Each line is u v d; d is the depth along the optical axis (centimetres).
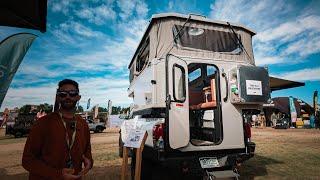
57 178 196
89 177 580
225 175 416
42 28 435
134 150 508
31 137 210
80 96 230
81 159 226
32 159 203
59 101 224
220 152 474
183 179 527
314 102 2417
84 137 236
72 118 229
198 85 679
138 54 675
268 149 958
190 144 444
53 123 215
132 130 429
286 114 2620
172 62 430
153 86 448
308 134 1617
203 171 434
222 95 486
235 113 488
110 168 677
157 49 485
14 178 595
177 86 429
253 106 504
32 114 2191
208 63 495
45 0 374
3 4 373
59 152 208
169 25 495
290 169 623
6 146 1389
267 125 2761
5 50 356
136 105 636
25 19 412
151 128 407
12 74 358
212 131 575
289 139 1305
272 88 974
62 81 229
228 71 500
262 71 484
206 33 520
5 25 432
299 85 892
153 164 525
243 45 546
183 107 429
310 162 709
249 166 662
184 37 502
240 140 484
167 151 416
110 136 1839
